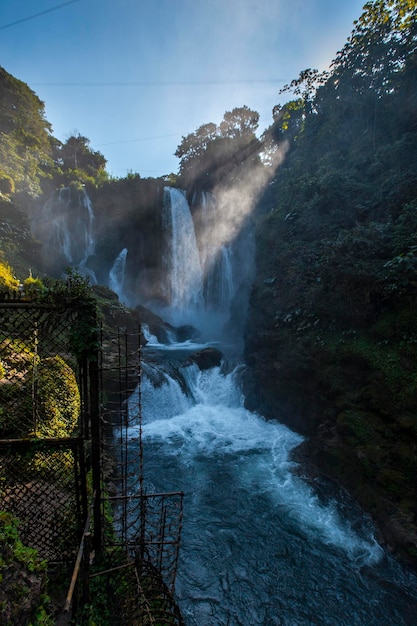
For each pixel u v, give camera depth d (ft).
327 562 23.63
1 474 15.69
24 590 11.16
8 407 16.74
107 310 60.85
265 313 56.95
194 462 36.22
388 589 21.58
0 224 69.05
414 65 55.11
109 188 109.70
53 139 146.92
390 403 30.30
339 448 32.32
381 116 59.62
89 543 14.51
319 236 54.60
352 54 65.72
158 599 14.71
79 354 14.56
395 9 58.13
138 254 108.68
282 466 35.42
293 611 20.33
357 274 38.27
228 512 28.53
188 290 107.65
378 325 36.58
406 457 26.76
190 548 24.58
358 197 52.24
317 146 74.64
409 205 42.34
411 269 34.35
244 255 97.09
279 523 27.27
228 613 20.10
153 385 47.60
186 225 109.60
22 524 15.75
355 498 28.94
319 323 44.19
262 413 48.39
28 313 14.57
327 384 37.65
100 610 14.70
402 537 23.47
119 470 32.91
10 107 113.19
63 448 15.43
